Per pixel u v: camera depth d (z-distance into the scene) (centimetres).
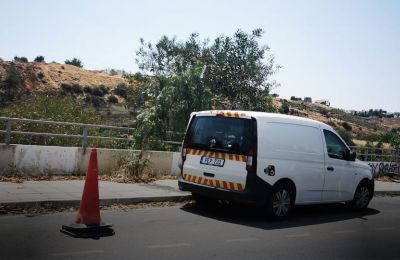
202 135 930
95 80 7512
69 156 1098
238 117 887
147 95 1700
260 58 2181
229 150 878
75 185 984
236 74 2144
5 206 764
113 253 581
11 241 600
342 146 1063
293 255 646
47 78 6825
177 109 1590
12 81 5653
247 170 849
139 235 685
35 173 1052
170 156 1287
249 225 830
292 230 820
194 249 634
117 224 746
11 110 1356
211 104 1691
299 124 954
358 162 1107
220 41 2177
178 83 1614
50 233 651
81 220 673
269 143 876
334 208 1133
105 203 888
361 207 1123
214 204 1010
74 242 615
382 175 1988
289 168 905
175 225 777
